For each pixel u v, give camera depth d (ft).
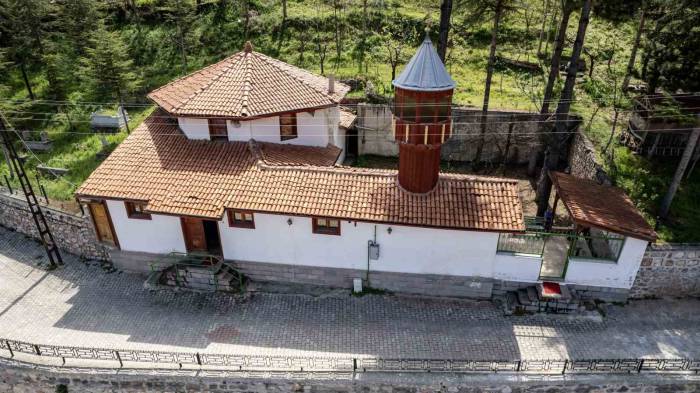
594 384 58.65
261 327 67.41
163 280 75.31
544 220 79.41
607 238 65.92
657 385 58.85
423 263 69.56
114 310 71.20
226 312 70.03
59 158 100.68
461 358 62.08
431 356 62.49
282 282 74.64
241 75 80.74
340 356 62.59
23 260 82.33
